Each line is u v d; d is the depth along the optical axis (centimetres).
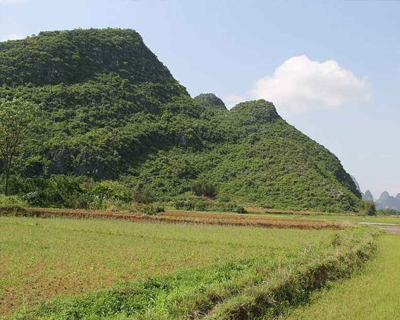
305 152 11269
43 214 4112
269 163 10156
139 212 4812
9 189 5212
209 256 2197
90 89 10338
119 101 10606
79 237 2780
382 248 2798
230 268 1673
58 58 10506
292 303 1296
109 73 11494
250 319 1119
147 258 2083
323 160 12169
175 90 12975
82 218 4097
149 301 1188
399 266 2077
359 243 2555
